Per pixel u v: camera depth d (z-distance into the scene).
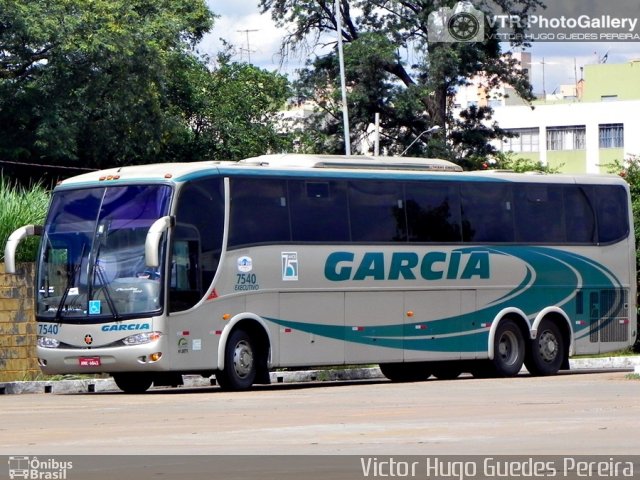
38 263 34.91
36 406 28.31
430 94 86.62
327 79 89.00
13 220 42.66
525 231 42.06
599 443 17.53
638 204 58.34
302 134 90.06
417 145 89.62
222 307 34.22
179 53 81.50
